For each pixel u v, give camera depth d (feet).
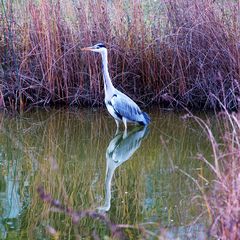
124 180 38.34
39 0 57.00
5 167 40.57
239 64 55.31
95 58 56.70
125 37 57.72
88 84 58.08
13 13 57.11
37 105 57.72
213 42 56.18
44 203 33.27
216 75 56.13
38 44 56.59
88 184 37.24
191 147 45.55
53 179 38.09
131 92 58.90
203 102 57.82
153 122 53.52
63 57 56.75
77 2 56.95
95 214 26.20
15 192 35.27
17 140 47.62
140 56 57.82
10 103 56.29
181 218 29.99
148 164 41.86
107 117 55.26
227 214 23.66
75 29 56.90
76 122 53.26
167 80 58.03
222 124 51.26
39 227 30.19
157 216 30.83
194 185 34.65
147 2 58.49
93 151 45.55
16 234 29.32
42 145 46.50
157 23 58.08
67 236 28.96
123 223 30.09
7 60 56.90
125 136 49.65
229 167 28.30
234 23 55.98
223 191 26.94
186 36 56.39
